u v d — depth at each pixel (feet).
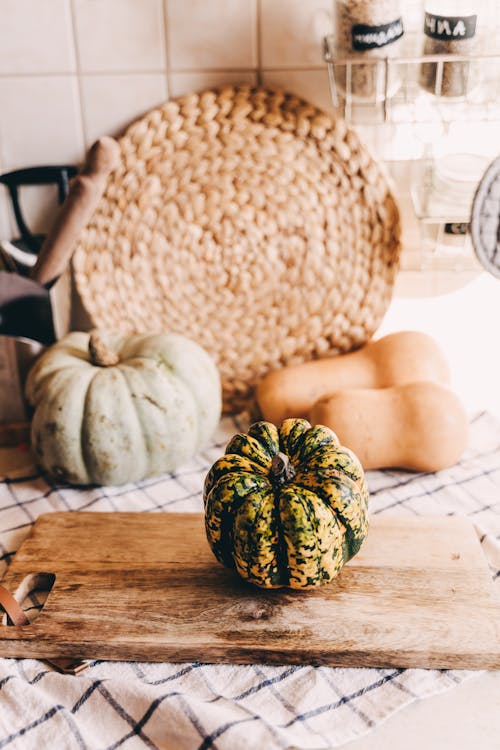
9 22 3.04
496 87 2.98
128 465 2.88
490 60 2.91
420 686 2.19
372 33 2.72
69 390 2.84
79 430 2.83
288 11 3.02
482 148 3.21
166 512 2.81
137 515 2.75
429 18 2.73
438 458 2.95
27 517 2.85
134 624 2.31
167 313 3.32
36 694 2.13
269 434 2.49
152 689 2.12
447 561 2.50
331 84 3.02
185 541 2.63
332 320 3.34
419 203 3.12
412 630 2.27
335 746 2.01
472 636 2.24
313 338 3.36
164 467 2.96
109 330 3.14
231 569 2.45
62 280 3.21
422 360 3.19
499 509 2.84
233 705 2.10
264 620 2.31
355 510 2.27
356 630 2.27
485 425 3.27
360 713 2.12
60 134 3.24
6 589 2.42
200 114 3.14
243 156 3.17
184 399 2.90
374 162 3.14
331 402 2.98
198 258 3.27
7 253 3.25
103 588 2.44
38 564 2.54
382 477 3.03
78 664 2.28
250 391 3.42
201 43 3.08
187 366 2.95
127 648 2.26
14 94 3.17
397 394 3.00
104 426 2.81
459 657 2.21
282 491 2.25
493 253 2.91
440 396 2.96
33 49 3.08
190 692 2.20
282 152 3.16
